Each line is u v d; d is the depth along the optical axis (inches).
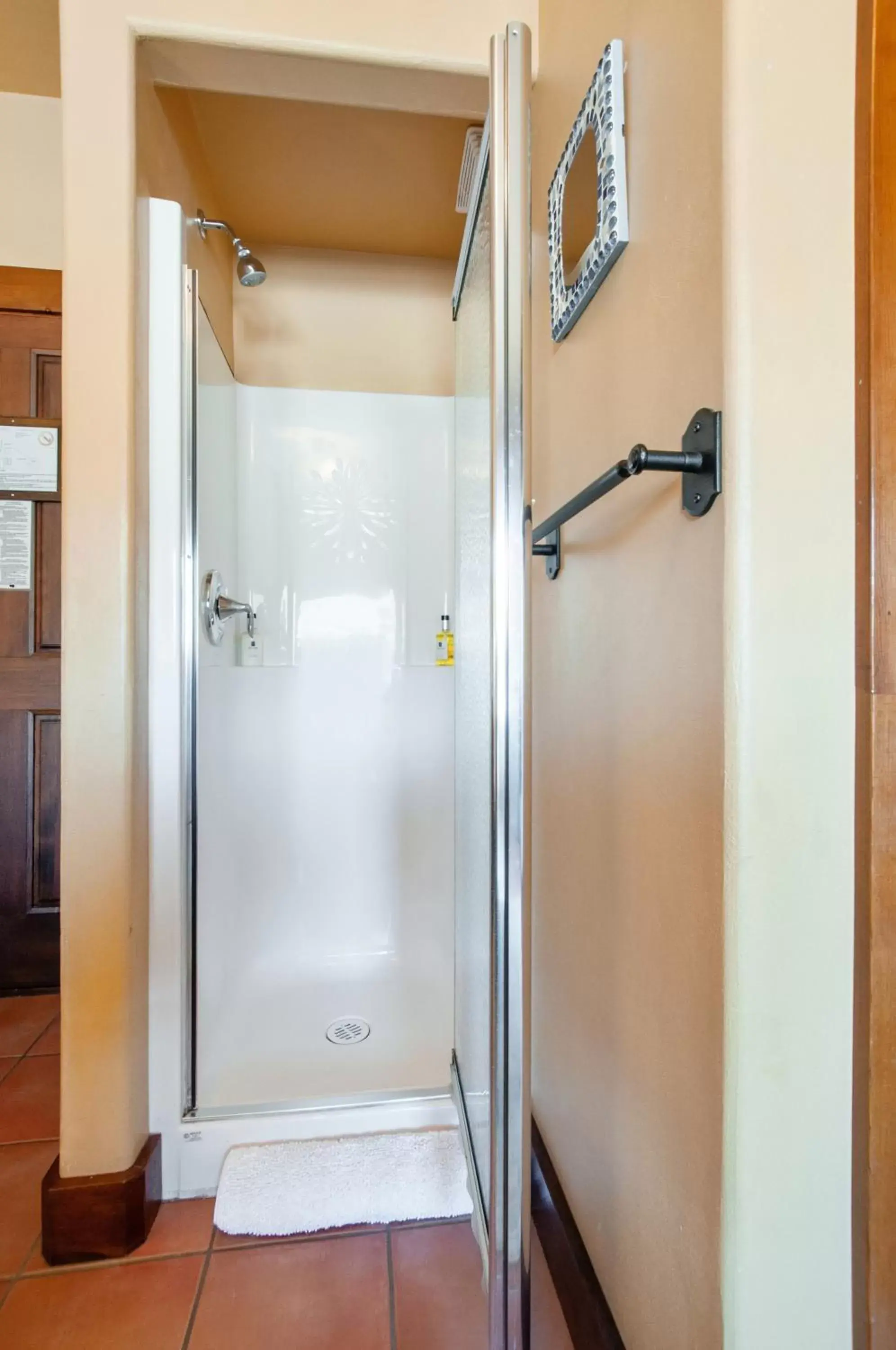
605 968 30.7
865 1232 19.7
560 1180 37.0
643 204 25.8
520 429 25.4
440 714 78.6
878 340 18.8
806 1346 20.0
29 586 72.4
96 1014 39.4
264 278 61.6
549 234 36.9
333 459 77.1
